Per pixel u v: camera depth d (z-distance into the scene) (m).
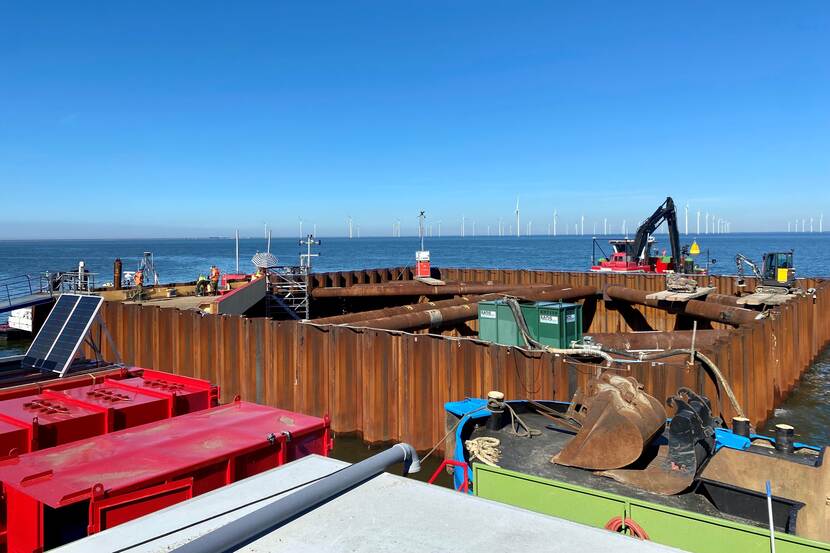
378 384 16.42
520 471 8.21
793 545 5.31
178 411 8.82
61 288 33.59
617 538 3.35
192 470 6.17
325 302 33.94
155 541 3.42
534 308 19.75
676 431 7.59
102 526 5.40
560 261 125.62
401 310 23.83
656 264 43.84
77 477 5.74
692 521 5.87
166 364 21.44
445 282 34.94
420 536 3.35
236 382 19.39
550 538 3.34
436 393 15.71
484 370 15.18
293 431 7.44
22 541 5.40
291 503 3.49
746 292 33.97
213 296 33.53
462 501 3.84
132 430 7.29
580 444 8.24
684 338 21.36
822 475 7.48
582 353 14.75
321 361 17.70
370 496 3.90
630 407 8.09
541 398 14.40
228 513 3.86
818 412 19.69
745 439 8.80
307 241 33.84
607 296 34.31
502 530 3.43
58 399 8.55
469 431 10.06
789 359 21.64
